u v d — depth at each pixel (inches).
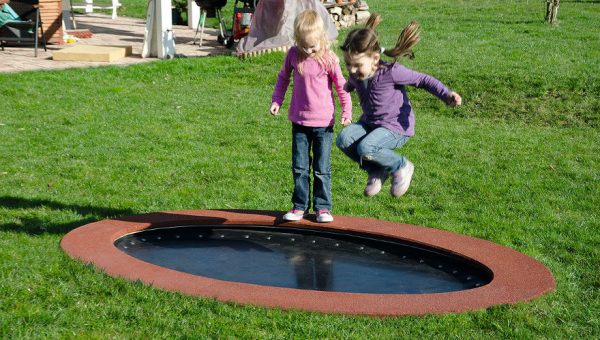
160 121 412.8
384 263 213.2
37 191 283.4
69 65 551.5
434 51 588.7
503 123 430.0
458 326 166.7
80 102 447.8
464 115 445.7
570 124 426.0
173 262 209.5
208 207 274.4
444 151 364.5
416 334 162.7
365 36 185.9
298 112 224.5
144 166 326.3
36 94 459.2
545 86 467.8
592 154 363.9
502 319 171.5
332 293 180.1
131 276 187.3
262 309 171.5
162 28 590.6
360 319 168.1
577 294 194.5
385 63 193.2
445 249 214.5
